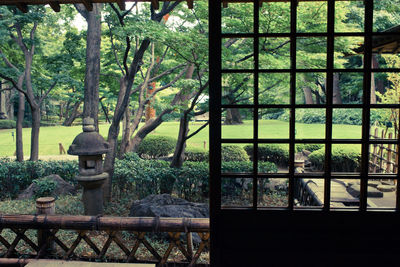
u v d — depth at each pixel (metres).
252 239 2.49
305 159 10.64
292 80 2.36
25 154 16.73
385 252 2.44
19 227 3.75
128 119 10.09
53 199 4.09
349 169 9.23
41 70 12.27
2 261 3.60
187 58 7.36
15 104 31.44
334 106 2.34
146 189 7.73
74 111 29.20
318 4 6.57
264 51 6.75
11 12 11.55
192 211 5.58
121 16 6.68
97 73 8.53
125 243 5.06
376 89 14.81
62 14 12.96
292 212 2.46
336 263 2.46
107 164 7.47
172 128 23.09
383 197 6.29
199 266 3.59
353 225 2.44
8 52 12.23
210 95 2.36
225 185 7.96
